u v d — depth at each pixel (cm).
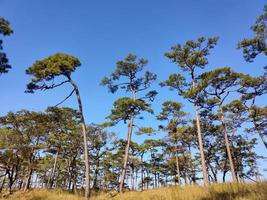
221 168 3962
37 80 2212
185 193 1212
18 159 3250
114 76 3020
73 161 4053
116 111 2762
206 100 2780
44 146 3372
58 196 2364
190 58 2611
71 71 2266
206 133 3669
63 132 3438
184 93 2570
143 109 2761
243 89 2800
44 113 3062
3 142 2970
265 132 2945
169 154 4491
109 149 3859
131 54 2917
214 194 1066
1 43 1511
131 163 4400
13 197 2444
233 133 3644
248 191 956
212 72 2552
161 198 1310
